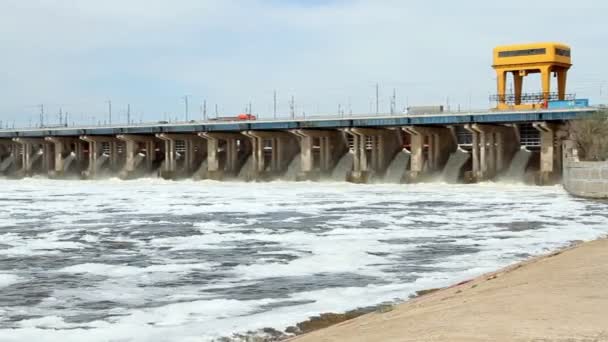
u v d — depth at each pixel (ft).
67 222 189.98
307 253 129.39
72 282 103.09
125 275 108.47
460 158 392.68
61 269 114.52
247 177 443.73
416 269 110.93
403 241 145.07
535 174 351.25
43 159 564.71
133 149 498.69
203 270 112.16
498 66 401.90
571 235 152.97
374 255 126.21
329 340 54.80
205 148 492.13
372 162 410.93
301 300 87.92
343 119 400.47
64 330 74.18
